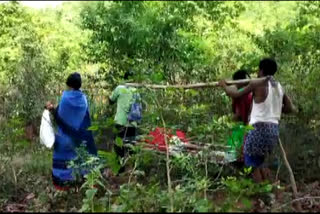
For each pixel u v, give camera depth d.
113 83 10.23
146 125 7.70
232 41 12.60
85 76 10.57
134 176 7.74
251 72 10.80
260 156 7.25
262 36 12.59
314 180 7.84
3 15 13.23
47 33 13.94
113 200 6.73
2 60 11.14
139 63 10.16
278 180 7.54
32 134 9.54
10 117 9.66
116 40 10.81
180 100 8.93
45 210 6.71
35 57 10.86
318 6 13.84
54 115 7.54
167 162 6.72
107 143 8.95
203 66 10.68
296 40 11.20
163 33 11.29
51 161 8.38
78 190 7.36
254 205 6.39
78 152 7.31
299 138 8.66
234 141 7.62
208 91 9.22
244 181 6.33
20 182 7.69
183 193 6.26
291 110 7.43
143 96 8.02
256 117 7.12
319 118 9.08
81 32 14.20
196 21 13.88
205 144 7.39
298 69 9.91
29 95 10.01
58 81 10.44
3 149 8.62
